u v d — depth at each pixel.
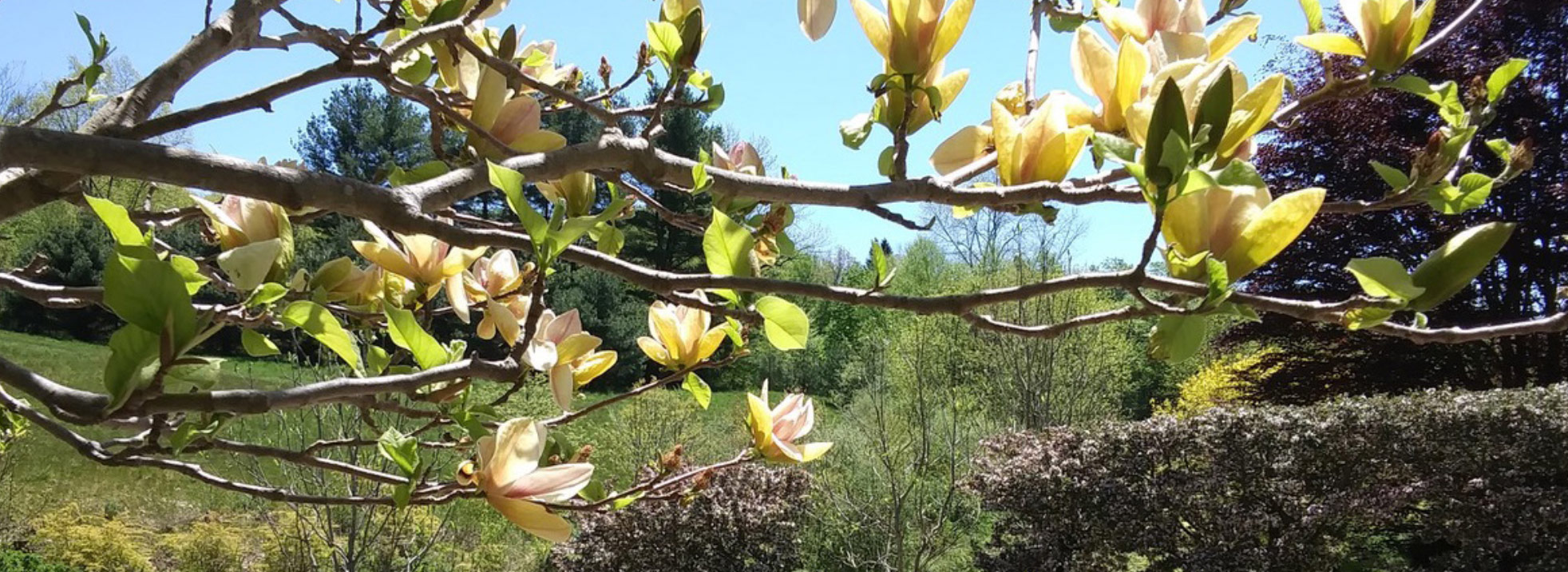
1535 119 9.84
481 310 1.50
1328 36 1.06
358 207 0.83
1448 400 7.72
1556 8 9.52
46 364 17.12
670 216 1.47
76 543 7.89
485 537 8.69
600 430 11.02
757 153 1.59
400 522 7.23
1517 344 10.48
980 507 9.51
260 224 1.08
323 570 7.52
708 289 0.91
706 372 20.34
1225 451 7.64
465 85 1.33
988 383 12.79
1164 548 7.46
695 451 10.80
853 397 13.81
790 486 7.74
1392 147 9.98
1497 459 7.28
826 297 0.88
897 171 1.15
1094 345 13.31
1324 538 7.59
